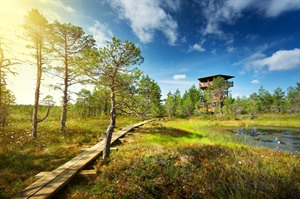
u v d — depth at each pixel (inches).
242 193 195.3
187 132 795.4
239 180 223.8
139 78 342.0
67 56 617.6
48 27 534.3
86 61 333.1
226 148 420.5
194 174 251.6
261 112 2397.9
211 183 223.1
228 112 1969.7
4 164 291.7
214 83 1908.2
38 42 506.3
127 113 354.6
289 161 337.4
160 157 315.9
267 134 860.6
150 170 259.9
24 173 270.8
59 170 267.4
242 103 2081.7
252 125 1279.5
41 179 234.7
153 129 834.8
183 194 206.7
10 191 213.0
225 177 238.2
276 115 1915.6
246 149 431.8
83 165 292.7
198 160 316.2
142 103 350.0
